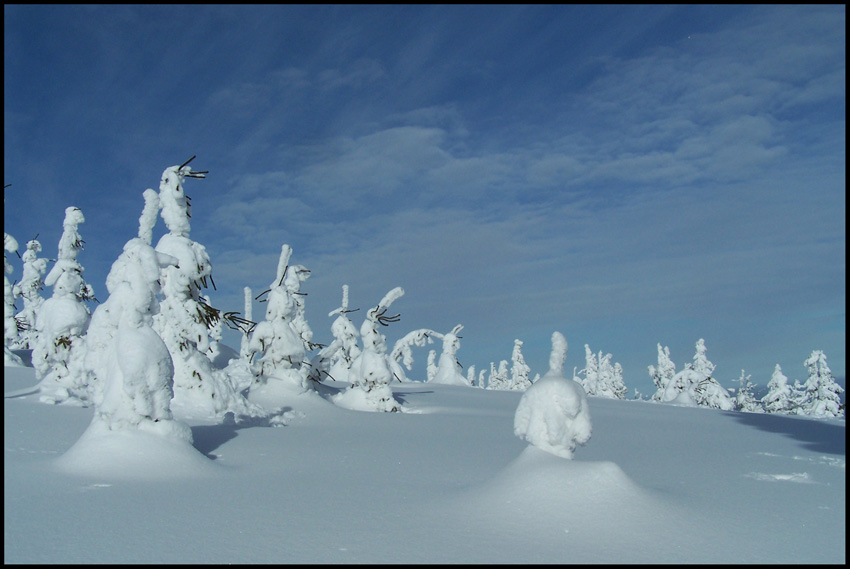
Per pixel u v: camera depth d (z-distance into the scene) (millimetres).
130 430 9734
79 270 21078
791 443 15602
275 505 7758
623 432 17594
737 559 6141
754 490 9438
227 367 24031
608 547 6320
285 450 12211
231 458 11219
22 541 6086
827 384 46750
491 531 6770
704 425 20406
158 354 10195
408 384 37531
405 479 9664
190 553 5926
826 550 6488
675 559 6074
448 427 17266
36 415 14656
